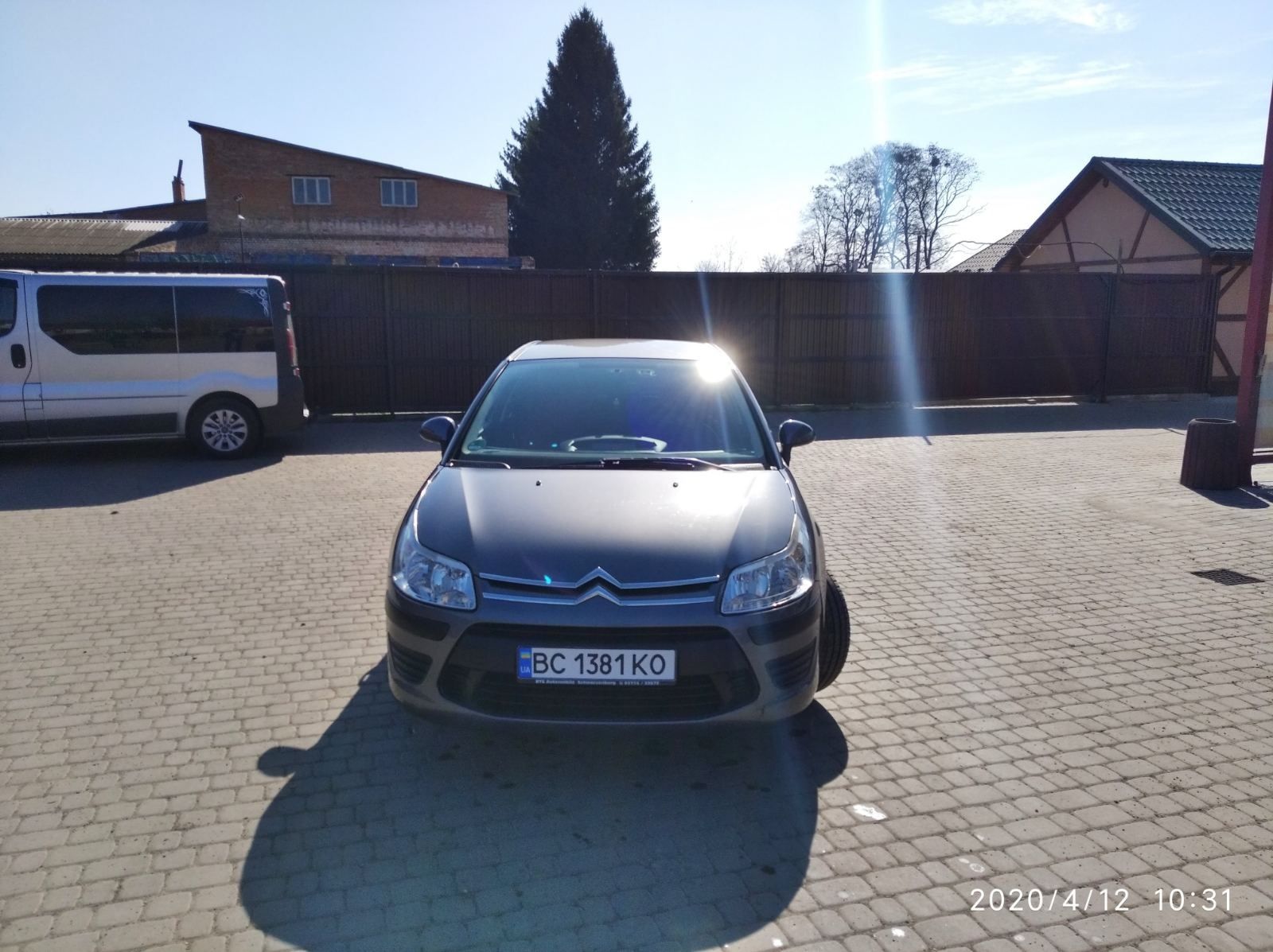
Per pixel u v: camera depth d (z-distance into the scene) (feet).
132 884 9.43
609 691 10.52
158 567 20.49
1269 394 29.91
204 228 131.23
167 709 13.47
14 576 19.81
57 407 31.30
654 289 46.03
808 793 11.28
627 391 15.42
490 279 44.19
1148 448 37.09
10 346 30.73
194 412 33.12
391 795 11.19
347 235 132.16
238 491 28.35
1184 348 53.16
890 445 37.76
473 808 10.93
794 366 48.62
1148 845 10.21
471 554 11.10
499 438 14.47
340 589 19.07
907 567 20.79
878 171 162.30
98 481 29.71
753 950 8.55
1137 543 22.75
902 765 11.95
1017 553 21.91
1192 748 12.45
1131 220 63.31
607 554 10.93
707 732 10.69
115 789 11.26
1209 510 26.18
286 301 34.22
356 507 26.20
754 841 10.28
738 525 11.67
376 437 38.91
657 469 13.41
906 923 8.93
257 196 128.57
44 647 15.80
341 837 10.32
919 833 10.43
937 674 14.89
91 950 8.46
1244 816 10.80
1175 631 16.85
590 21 160.25
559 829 10.52
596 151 161.17
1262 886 9.51
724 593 10.75
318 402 43.45
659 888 9.46
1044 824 10.61
